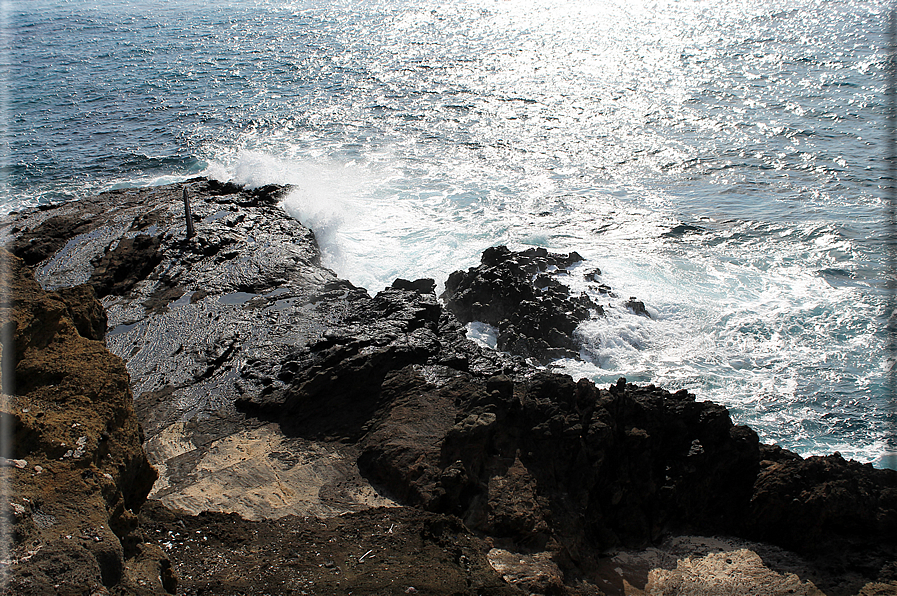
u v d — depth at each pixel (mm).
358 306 22047
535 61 68000
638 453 16703
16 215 29297
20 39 87000
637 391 17969
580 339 23281
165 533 12625
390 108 52594
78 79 64375
